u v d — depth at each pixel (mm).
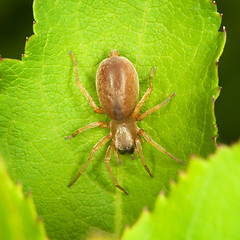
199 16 86
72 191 87
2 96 87
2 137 87
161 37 87
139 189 87
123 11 87
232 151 76
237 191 75
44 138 87
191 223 76
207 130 85
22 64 87
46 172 87
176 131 86
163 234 76
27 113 87
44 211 87
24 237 69
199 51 86
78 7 87
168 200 76
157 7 87
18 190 70
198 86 86
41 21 87
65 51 87
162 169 87
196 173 76
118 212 87
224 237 74
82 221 87
